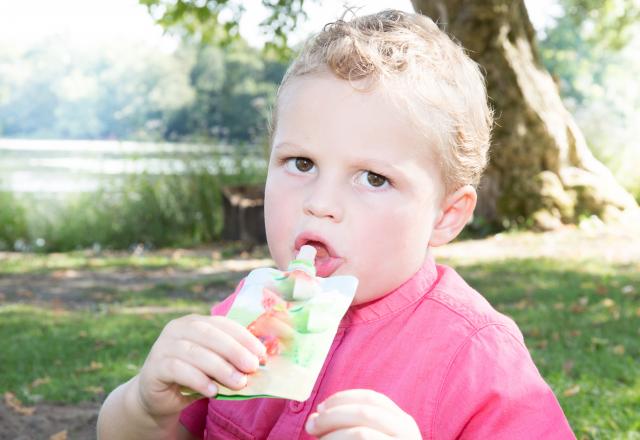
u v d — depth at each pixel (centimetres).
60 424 322
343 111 129
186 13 1251
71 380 397
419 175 132
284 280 124
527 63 1116
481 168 148
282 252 134
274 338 119
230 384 116
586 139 1434
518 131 1084
